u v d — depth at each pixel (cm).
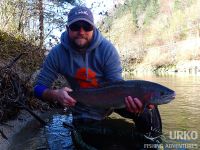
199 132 122
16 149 107
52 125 140
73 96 109
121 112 127
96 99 108
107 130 120
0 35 217
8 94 141
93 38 118
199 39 1675
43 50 247
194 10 2083
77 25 114
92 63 122
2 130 121
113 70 121
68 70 124
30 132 128
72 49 120
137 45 1641
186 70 1273
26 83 161
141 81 104
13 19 267
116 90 105
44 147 109
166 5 2275
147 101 102
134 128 125
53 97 113
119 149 104
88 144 108
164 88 102
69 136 122
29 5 273
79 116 120
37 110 163
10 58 194
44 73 124
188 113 158
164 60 1537
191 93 247
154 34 1920
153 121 123
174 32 1905
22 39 245
